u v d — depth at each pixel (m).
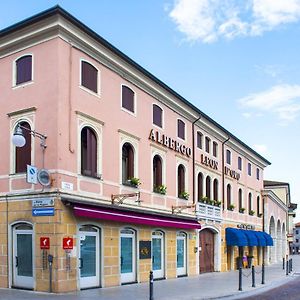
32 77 19.36
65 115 18.73
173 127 28.16
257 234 41.91
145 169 24.59
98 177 20.44
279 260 55.59
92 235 20.02
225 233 35.88
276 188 65.06
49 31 18.95
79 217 18.94
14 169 19.52
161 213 25.48
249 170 44.22
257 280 26.69
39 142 18.66
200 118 31.45
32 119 19.09
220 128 34.97
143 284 22.36
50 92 18.69
